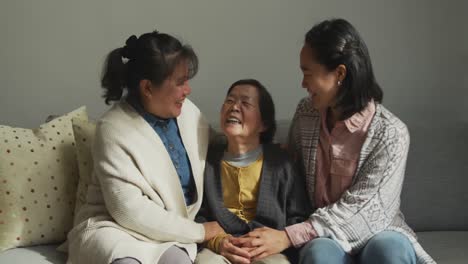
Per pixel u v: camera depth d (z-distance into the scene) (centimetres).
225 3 227
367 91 163
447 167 201
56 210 181
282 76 233
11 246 174
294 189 175
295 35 230
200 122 184
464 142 203
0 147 178
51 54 224
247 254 159
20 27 222
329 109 173
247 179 175
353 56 157
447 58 234
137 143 165
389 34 232
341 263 155
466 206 200
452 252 179
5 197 174
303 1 229
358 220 162
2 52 223
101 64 226
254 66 232
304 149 175
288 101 235
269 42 230
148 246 159
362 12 230
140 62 162
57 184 182
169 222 161
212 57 230
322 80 160
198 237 164
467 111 238
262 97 176
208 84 231
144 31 226
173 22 227
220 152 181
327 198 173
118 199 159
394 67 234
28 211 177
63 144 187
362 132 167
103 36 225
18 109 227
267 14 229
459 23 232
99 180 166
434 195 200
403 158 164
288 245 164
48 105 228
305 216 176
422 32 232
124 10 224
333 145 170
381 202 163
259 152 178
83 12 223
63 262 168
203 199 178
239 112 172
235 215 172
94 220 163
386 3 230
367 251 156
